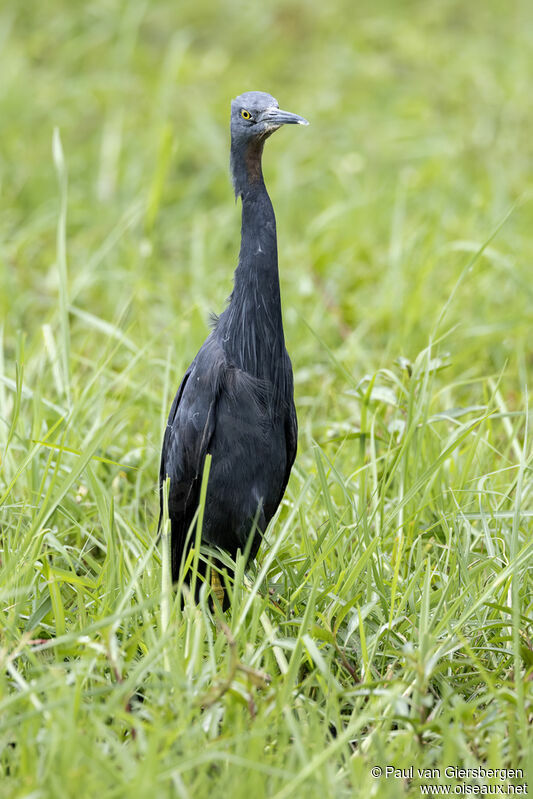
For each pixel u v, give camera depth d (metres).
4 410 10.05
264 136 8.70
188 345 12.48
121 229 14.16
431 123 20.98
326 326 14.08
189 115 20.91
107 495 9.01
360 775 6.22
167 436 9.11
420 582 8.41
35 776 6.00
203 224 16.89
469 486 9.37
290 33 25.73
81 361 11.26
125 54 22.09
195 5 26.06
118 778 5.79
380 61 23.83
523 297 14.55
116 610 7.12
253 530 7.95
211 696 6.38
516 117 21.30
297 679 7.57
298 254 16.05
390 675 7.31
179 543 9.18
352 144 20.25
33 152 19.12
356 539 8.77
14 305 14.00
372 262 16.27
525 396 8.99
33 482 9.30
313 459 10.75
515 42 24.95
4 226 16.23
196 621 7.10
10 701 6.12
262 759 6.30
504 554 8.45
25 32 24.22
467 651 7.02
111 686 6.66
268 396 8.59
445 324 13.84
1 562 8.48
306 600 8.10
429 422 9.76
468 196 17.91
